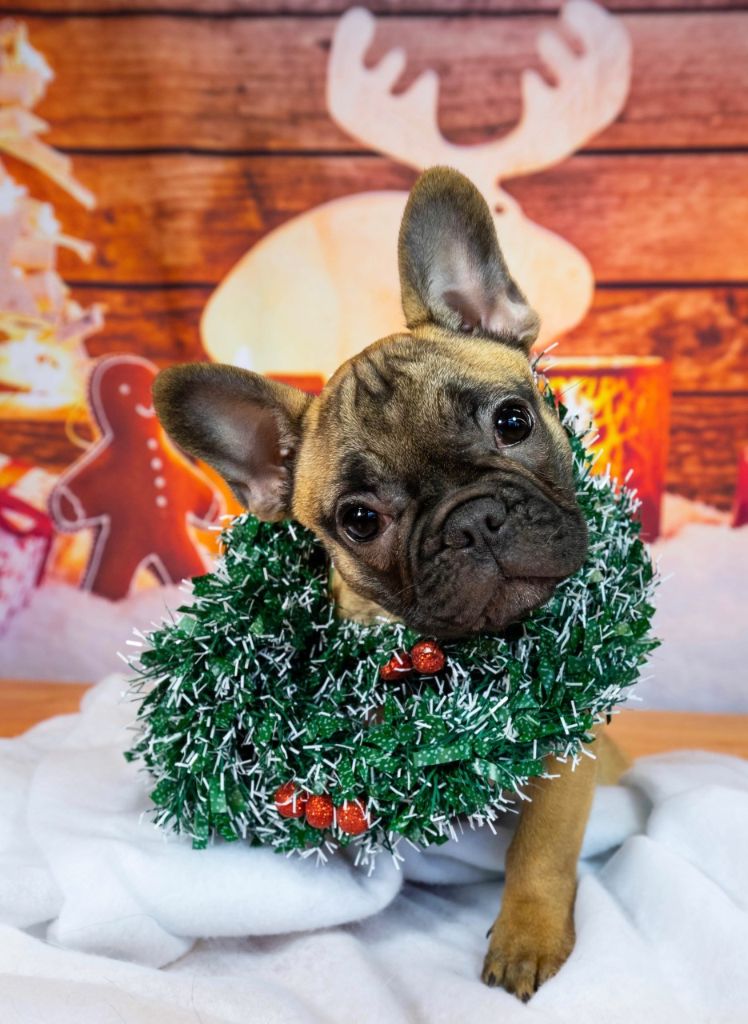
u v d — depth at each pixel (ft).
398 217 2.24
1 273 2.31
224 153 2.24
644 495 2.25
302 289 2.28
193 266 2.28
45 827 1.32
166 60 2.20
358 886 1.27
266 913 1.21
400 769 1.18
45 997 0.95
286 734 1.22
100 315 2.31
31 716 2.09
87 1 2.18
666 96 2.13
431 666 1.20
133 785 1.46
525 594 1.13
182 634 1.26
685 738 2.01
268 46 2.19
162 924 1.21
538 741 1.19
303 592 1.27
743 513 2.23
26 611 2.41
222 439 1.33
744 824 1.28
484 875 1.42
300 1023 1.01
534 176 2.19
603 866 1.38
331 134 2.22
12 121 2.24
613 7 2.12
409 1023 1.07
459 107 2.19
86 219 2.27
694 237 2.18
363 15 2.17
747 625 2.25
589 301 2.22
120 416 2.34
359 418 1.24
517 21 2.14
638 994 1.07
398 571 1.21
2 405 2.35
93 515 2.37
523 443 1.23
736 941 1.11
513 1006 1.06
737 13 2.09
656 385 2.23
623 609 1.25
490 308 1.39
